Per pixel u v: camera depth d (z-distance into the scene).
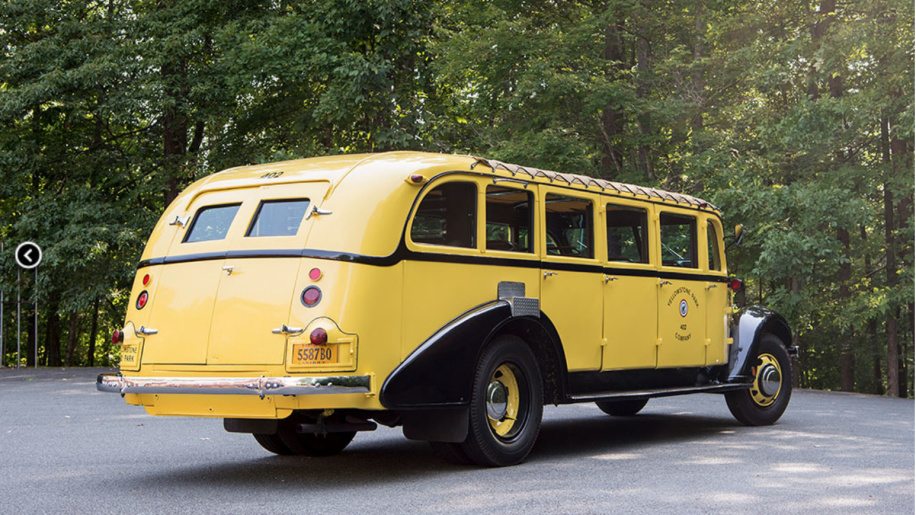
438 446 7.77
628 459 8.20
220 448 9.15
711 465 7.82
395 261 7.14
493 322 7.63
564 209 8.71
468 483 6.98
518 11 22.38
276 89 25.39
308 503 6.26
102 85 25.52
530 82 19.98
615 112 22.16
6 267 25.38
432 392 7.22
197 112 25.61
